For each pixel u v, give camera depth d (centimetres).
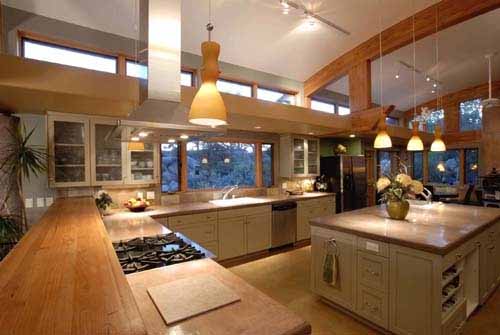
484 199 663
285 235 484
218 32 404
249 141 525
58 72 235
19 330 67
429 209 367
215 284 141
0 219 269
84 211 242
